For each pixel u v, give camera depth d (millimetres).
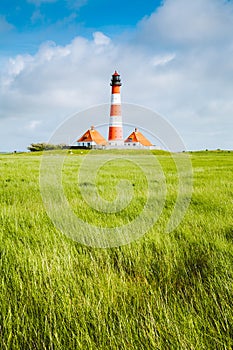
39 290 3328
